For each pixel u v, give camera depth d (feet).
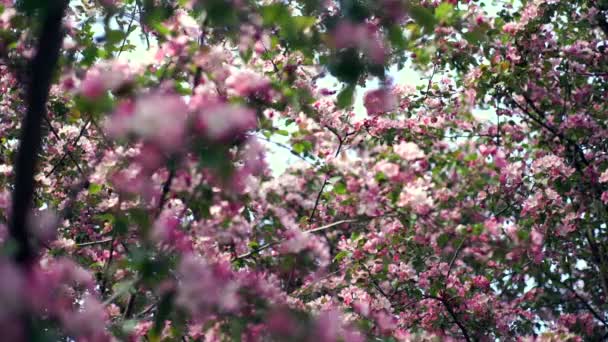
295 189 13.53
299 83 15.31
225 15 10.24
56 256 15.23
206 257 13.14
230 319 11.61
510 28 22.25
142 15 13.73
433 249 18.95
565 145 24.26
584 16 23.47
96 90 9.61
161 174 11.85
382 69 11.23
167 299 11.50
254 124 11.25
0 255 8.01
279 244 14.20
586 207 23.18
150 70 12.34
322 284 17.95
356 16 10.74
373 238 18.04
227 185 11.32
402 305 19.98
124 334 12.99
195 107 9.73
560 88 23.97
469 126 19.65
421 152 13.28
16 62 13.15
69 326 10.29
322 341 11.35
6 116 19.60
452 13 12.78
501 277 23.68
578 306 25.13
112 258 16.75
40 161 19.62
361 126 18.88
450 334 20.68
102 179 12.73
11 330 7.61
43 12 9.18
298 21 11.29
